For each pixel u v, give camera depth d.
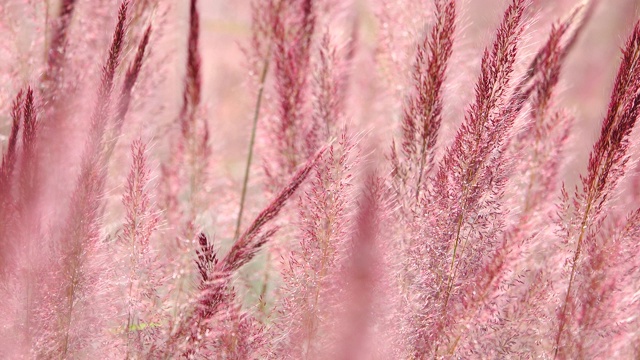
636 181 2.30
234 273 2.20
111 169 2.32
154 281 2.24
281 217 2.27
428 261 2.24
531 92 2.34
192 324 2.21
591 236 2.26
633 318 2.26
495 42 2.20
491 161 2.22
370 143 2.24
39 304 2.21
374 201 2.18
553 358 2.26
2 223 2.18
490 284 2.25
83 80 2.27
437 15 2.24
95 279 2.22
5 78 2.32
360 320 2.18
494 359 2.25
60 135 2.22
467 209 2.23
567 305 2.26
